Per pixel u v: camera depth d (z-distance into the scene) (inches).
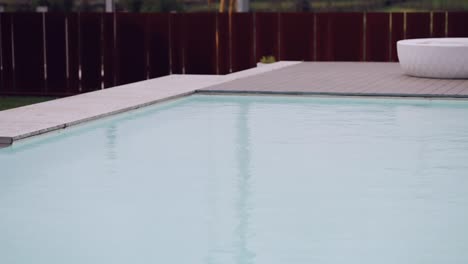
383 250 215.8
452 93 502.3
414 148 358.3
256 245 221.5
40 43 713.0
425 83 563.2
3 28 715.4
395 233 231.0
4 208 262.2
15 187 291.1
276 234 231.8
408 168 318.3
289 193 279.7
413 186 288.2
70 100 494.6
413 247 218.1
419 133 395.2
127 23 704.4
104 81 711.7
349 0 1197.7
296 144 370.6
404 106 486.9
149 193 281.1
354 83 563.2
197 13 704.4
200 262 208.2
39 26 711.1
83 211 258.2
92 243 224.7
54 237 230.4
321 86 546.3
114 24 705.0
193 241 225.9
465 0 1158.3
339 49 716.7
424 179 299.0
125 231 235.9
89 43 708.0
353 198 271.9
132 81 711.1
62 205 265.7
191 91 536.7
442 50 584.1
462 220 243.4
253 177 304.8
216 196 276.4
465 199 268.7
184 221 245.8
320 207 260.8
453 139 379.2
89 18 705.0
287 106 490.6
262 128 414.0
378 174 308.0
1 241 226.7
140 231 235.5
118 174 311.9
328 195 276.4
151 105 488.1
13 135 367.6
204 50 707.4
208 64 708.7
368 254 212.5
